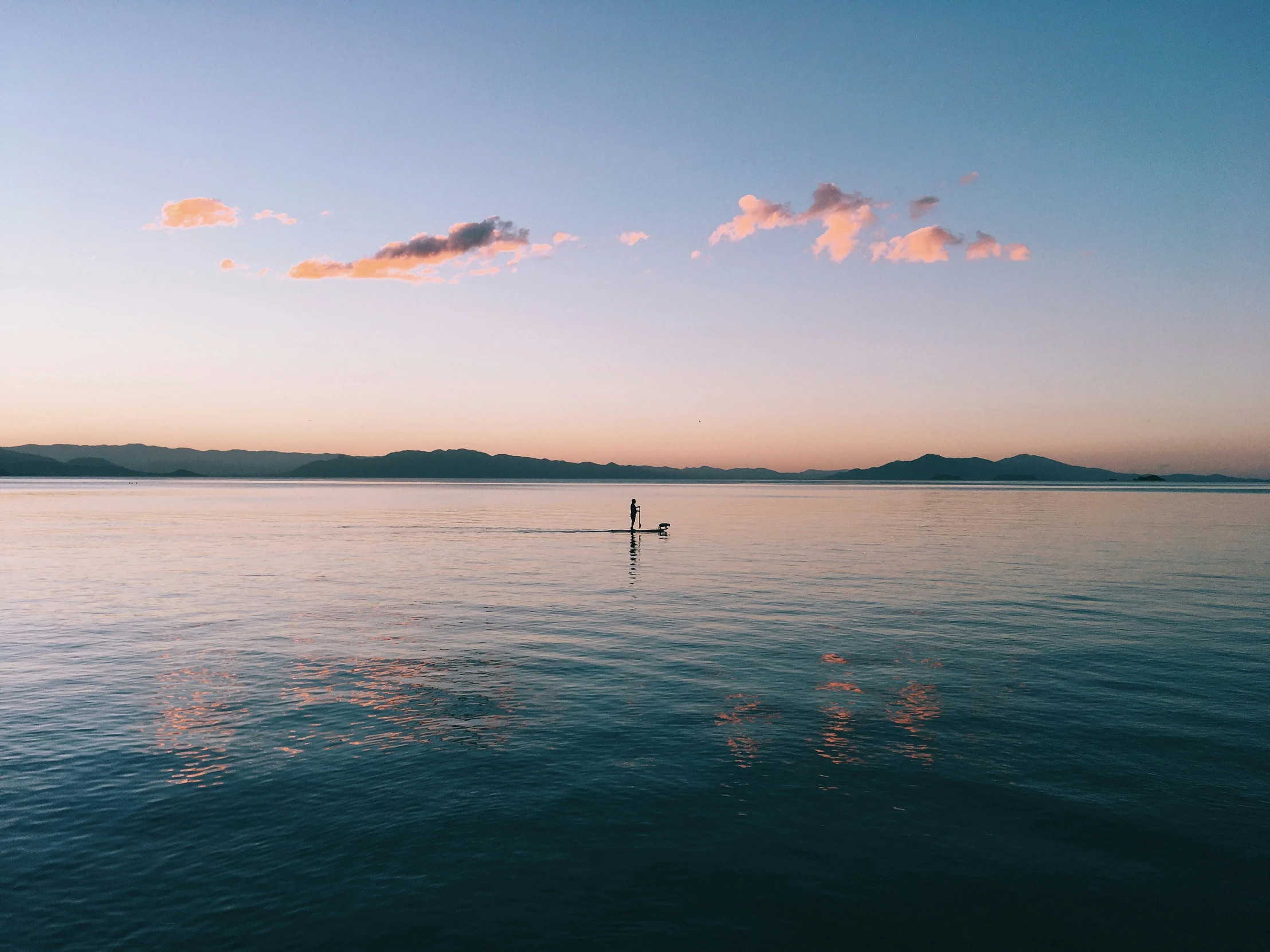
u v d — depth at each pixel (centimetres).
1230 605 2645
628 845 935
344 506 11144
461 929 768
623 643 2048
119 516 8231
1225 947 743
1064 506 11819
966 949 738
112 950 741
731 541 5344
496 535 5841
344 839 953
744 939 752
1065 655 1912
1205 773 1152
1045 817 1006
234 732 1341
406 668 1778
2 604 2669
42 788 1103
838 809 1030
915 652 1944
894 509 10888
